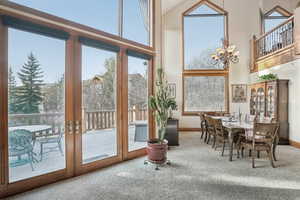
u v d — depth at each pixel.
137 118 4.23
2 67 2.47
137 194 2.48
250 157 4.04
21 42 2.67
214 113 6.60
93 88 3.47
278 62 5.46
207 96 7.66
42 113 2.87
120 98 3.88
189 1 7.73
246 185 2.72
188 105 7.75
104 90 3.64
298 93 4.71
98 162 3.44
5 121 2.49
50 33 2.85
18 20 2.54
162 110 3.80
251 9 7.47
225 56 5.17
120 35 3.98
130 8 4.27
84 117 3.33
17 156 2.62
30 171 2.73
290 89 4.98
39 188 2.69
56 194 2.50
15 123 2.61
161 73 4.15
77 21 3.27
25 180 2.62
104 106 3.64
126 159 3.95
